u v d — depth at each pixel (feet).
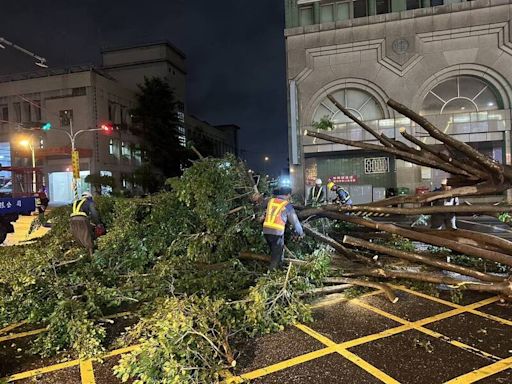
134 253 19.66
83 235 20.99
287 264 18.57
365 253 23.86
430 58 68.08
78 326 12.64
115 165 134.21
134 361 10.21
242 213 20.24
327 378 10.55
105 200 25.81
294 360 11.63
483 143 69.26
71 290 16.15
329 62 71.92
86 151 120.57
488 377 10.36
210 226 18.93
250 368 11.22
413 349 12.12
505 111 65.51
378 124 69.87
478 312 15.26
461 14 66.13
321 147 72.74
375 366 11.12
